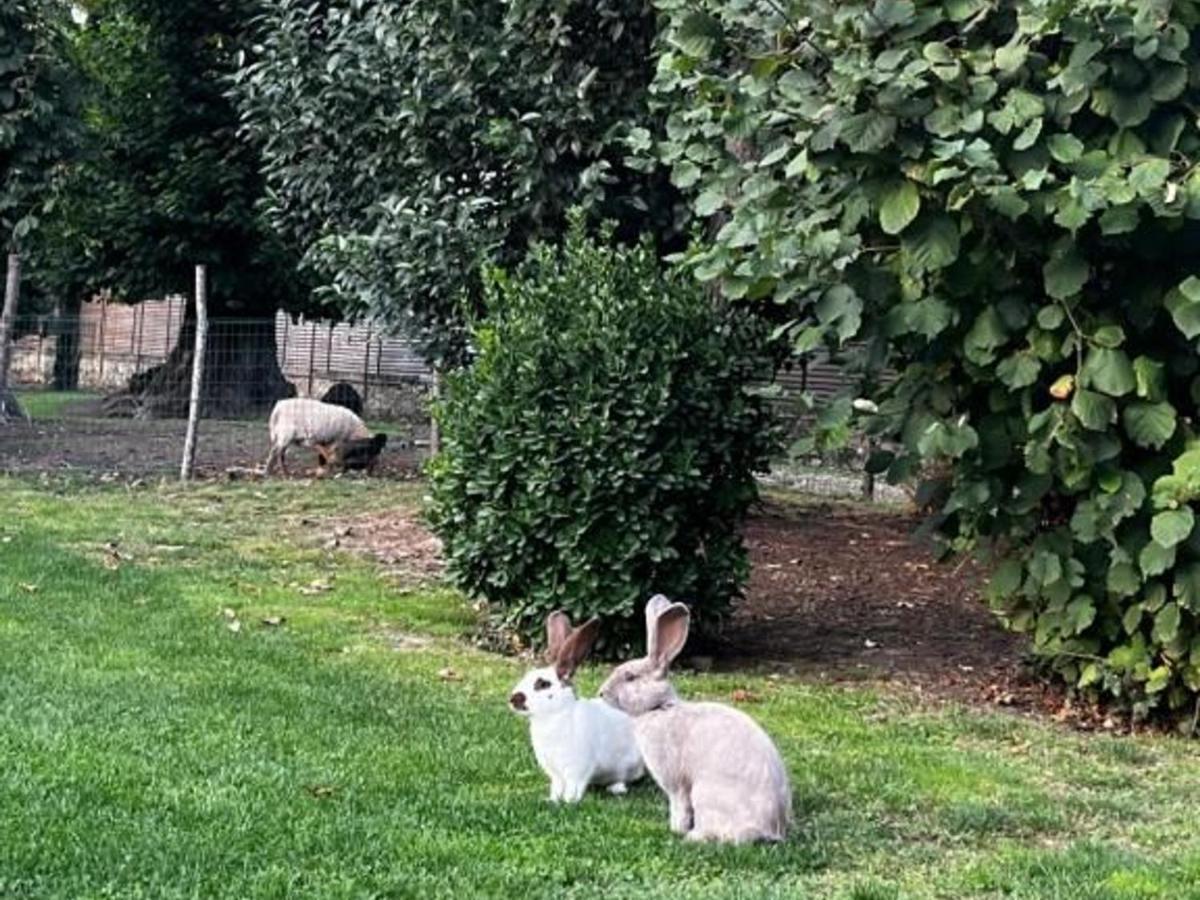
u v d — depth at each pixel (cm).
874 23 551
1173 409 553
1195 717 580
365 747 505
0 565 766
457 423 673
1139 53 528
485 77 845
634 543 638
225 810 430
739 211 582
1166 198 513
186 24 1677
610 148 847
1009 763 534
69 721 505
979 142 520
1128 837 462
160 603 713
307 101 923
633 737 455
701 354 646
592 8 834
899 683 643
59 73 1106
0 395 1373
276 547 896
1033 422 552
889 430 585
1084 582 577
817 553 930
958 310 559
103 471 1188
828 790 491
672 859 417
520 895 387
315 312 1803
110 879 379
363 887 384
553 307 665
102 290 1859
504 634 688
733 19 582
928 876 420
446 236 853
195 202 1680
